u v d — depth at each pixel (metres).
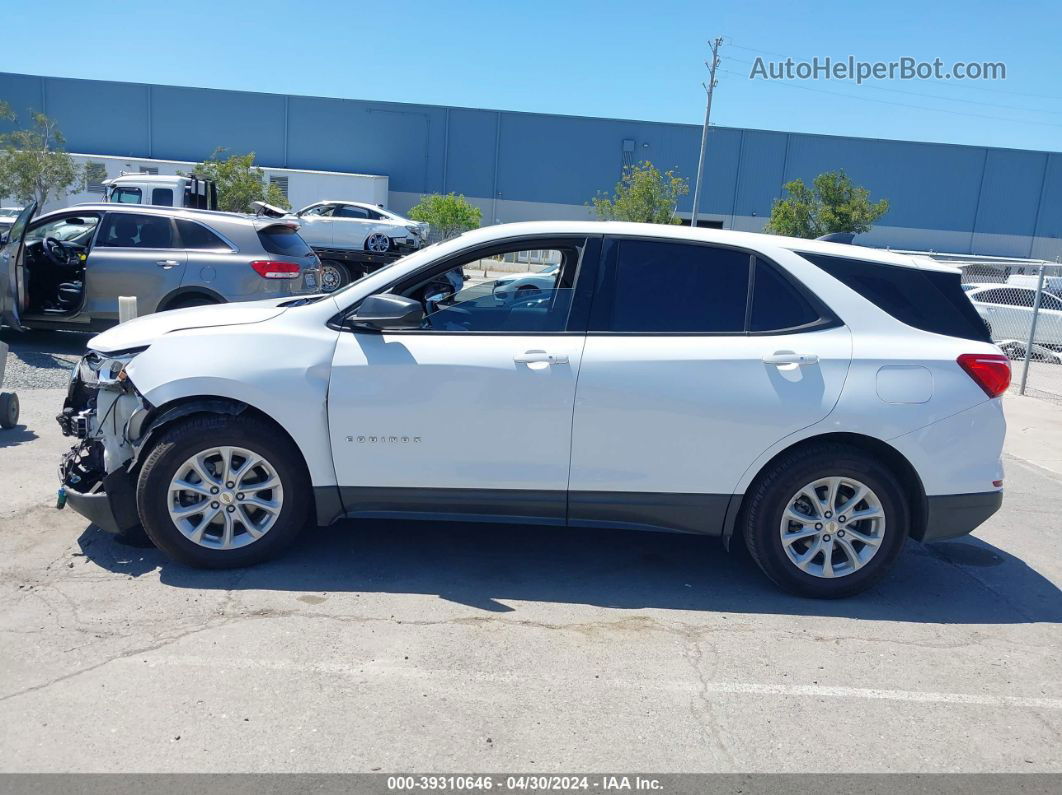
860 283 4.61
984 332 4.68
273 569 4.64
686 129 48.66
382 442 4.46
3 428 7.21
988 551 5.64
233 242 10.14
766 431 4.42
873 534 4.56
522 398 4.41
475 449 4.47
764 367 4.43
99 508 4.55
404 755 3.13
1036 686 3.86
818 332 4.52
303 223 22.39
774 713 3.53
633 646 4.03
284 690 3.50
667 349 4.45
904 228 50.00
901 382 4.43
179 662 3.67
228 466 4.47
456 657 3.84
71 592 4.27
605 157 48.84
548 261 4.75
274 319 4.59
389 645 3.91
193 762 3.03
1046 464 8.35
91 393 5.03
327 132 47.81
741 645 4.10
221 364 4.39
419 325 4.52
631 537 5.45
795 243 4.69
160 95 46.62
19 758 3.00
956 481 4.50
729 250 4.61
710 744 3.29
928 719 3.54
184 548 4.48
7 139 32.19
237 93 47.09
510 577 4.74
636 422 4.43
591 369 4.41
